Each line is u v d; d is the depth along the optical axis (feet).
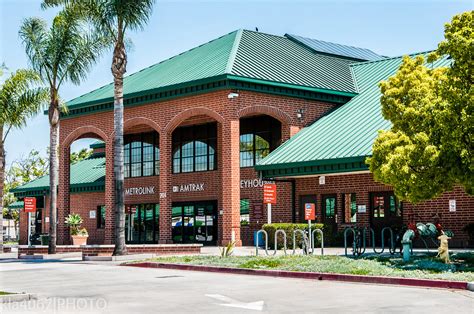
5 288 59.88
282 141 127.24
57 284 63.16
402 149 71.51
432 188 71.41
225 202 119.03
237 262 79.61
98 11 99.81
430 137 71.26
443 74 74.49
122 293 54.29
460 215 102.58
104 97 144.05
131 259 98.48
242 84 120.37
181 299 49.88
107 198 143.43
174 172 152.56
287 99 127.34
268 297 50.67
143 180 160.86
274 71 127.85
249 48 136.05
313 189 121.90
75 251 120.16
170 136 131.54
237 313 42.39
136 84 143.02
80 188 176.96
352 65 149.28
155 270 79.61
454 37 67.31
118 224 99.45
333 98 132.57
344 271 65.67
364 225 113.80
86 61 115.96
